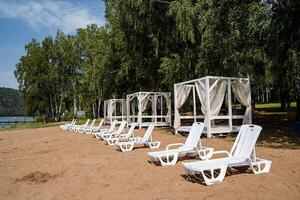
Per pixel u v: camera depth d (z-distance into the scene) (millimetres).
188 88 17031
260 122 19906
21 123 48719
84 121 38875
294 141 11375
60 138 16453
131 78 26047
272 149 9531
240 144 6582
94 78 33719
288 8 11398
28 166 8570
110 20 27453
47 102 53719
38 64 50594
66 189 6051
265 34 12094
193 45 18266
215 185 5555
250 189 5211
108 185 6098
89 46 40156
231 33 13586
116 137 13852
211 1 13570
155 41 19391
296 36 11656
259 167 6270
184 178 6230
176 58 17969
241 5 12859
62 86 51625
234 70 16453
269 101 47406
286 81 11945
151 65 21703
